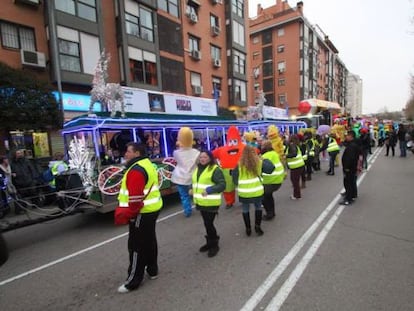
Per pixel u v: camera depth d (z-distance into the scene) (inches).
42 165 384.5
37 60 502.6
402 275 130.8
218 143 411.8
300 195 288.5
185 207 248.2
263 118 628.7
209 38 949.8
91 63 575.5
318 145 453.4
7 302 128.2
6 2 485.1
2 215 230.4
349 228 194.4
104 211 229.5
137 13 676.1
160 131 304.7
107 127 243.3
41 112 392.2
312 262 147.6
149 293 127.6
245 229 204.7
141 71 685.9
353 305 110.5
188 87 859.4
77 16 553.0
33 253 186.2
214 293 124.5
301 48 1599.4
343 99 2785.4
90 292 132.5
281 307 111.7
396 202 252.7
